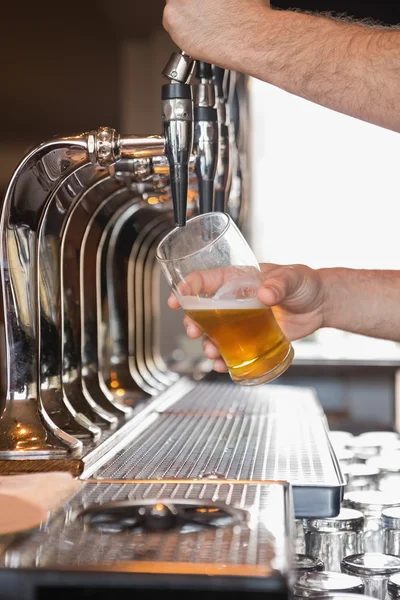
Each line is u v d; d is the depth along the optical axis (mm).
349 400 3422
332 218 5551
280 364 1246
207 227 1205
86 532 809
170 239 1213
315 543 1108
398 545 1137
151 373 2391
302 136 5512
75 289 1531
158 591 688
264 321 1210
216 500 929
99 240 1667
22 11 4863
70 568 701
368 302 1619
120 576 692
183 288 1203
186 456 1263
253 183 5496
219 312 1189
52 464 1127
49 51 5699
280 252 5578
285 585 679
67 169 1216
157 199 1720
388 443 1862
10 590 697
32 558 730
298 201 5551
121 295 1977
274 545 758
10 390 1235
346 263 5559
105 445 1321
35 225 1233
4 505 897
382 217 5520
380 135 5496
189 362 3369
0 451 1176
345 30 1226
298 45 1213
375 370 3408
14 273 1221
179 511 879
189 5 1196
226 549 748
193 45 1205
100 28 5270
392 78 1182
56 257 1392
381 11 2297
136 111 5637
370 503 1256
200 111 1274
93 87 6484
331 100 1232
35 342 1239
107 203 1629
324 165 5523
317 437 1458
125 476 1102
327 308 1604
